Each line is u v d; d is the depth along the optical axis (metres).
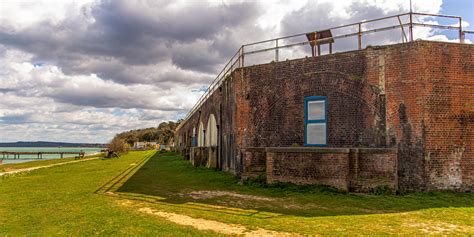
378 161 12.37
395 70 12.90
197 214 9.12
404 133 12.52
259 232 7.31
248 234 7.16
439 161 12.23
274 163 13.74
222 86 22.12
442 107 12.40
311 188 12.73
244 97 16.84
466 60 12.73
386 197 11.45
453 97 12.50
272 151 13.79
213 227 7.77
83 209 10.05
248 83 16.81
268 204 10.59
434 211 9.33
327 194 12.03
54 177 20.06
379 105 13.14
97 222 8.37
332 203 10.62
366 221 8.20
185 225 7.95
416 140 12.28
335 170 12.49
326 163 12.69
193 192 13.13
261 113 16.25
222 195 12.36
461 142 12.41
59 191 13.92
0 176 22.09
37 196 12.79
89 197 12.18
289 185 13.26
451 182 12.22
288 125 15.40
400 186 12.38
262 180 14.50
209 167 23.47
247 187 14.07
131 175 19.94
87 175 20.64
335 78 14.31
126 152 60.25
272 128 15.84
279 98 15.77
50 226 8.22
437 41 12.59
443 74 12.51
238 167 16.81
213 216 8.86
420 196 11.46
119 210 9.75
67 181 17.55
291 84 15.48
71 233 7.51
